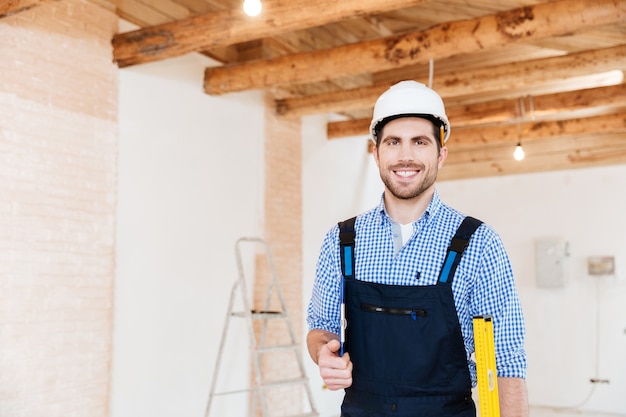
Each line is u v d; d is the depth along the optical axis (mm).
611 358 7039
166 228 4793
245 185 5656
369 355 1697
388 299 1691
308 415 4703
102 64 4336
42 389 3807
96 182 4230
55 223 3941
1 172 3662
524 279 7566
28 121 3826
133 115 4578
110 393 4266
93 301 4156
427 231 1731
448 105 7477
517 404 1597
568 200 7430
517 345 1636
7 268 3658
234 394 5352
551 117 7113
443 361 1643
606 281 7137
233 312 4922
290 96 6395
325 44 6797
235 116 5598
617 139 7172
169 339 4758
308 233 6543
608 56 4977
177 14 5023
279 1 3812
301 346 6219
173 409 4754
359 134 6863
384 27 7156
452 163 8109
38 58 3906
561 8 3783
